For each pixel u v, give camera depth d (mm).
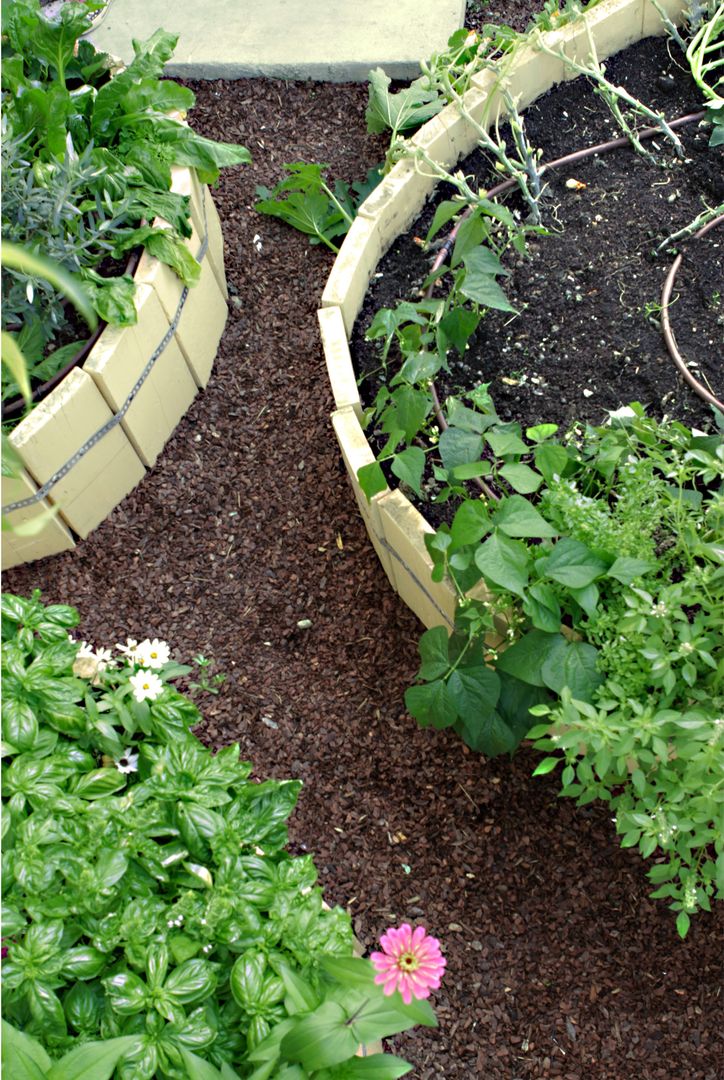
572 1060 2141
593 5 3320
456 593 2281
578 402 2730
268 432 3061
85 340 2795
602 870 2338
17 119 2691
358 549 2838
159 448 3006
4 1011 1547
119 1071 1474
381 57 3742
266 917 1724
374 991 1493
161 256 2770
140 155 2842
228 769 1814
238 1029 1621
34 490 2582
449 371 2768
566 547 2045
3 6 2805
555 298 2932
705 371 2746
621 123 3137
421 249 3104
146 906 1637
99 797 1749
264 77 3826
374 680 2637
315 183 3250
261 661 2688
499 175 3205
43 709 1836
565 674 2051
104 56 3145
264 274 3379
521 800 2436
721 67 3373
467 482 2602
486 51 3625
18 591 2775
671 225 3043
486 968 2248
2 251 955
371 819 2441
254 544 2873
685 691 2037
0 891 1599
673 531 2270
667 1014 2176
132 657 2107
